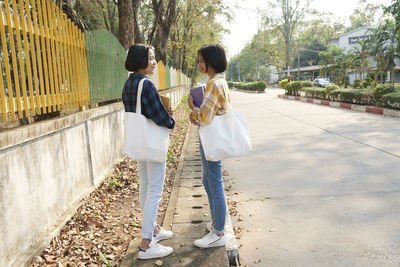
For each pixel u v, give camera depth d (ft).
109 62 19.69
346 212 12.39
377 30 71.26
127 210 13.79
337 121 35.42
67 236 11.15
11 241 8.71
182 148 25.16
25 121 13.34
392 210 12.28
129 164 20.03
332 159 19.95
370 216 11.91
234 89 190.80
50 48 12.37
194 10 75.72
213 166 8.98
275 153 22.35
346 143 23.99
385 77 96.12
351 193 14.26
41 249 9.93
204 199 13.53
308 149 22.90
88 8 39.78
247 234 11.32
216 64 8.79
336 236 10.68
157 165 9.01
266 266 9.37
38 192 10.32
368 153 20.77
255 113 47.80
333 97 58.29
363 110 45.34
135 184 16.78
